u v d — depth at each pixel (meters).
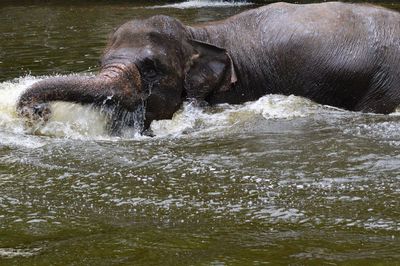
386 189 9.29
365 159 10.47
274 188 9.41
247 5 34.84
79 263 7.14
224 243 7.64
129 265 7.06
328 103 13.92
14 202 9.05
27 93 11.38
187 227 8.16
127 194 9.30
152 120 12.84
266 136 11.89
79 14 30.77
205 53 13.31
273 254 7.30
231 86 13.54
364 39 13.70
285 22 14.23
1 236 7.95
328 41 13.79
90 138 11.87
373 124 12.52
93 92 11.65
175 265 7.03
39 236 7.94
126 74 12.20
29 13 31.55
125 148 11.31
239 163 10.46
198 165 10.41
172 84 12.86
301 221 8.33
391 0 32.75
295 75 13.95
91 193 9.36
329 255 7.27
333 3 14.41
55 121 12.06
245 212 8.62
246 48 14.20
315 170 10.06
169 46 12.90
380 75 13.54
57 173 10.12
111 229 8.11
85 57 19.00
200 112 13.36
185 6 34.69
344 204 8.82
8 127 12.19
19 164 10.48
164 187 9.54
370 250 7.41
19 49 20.58
